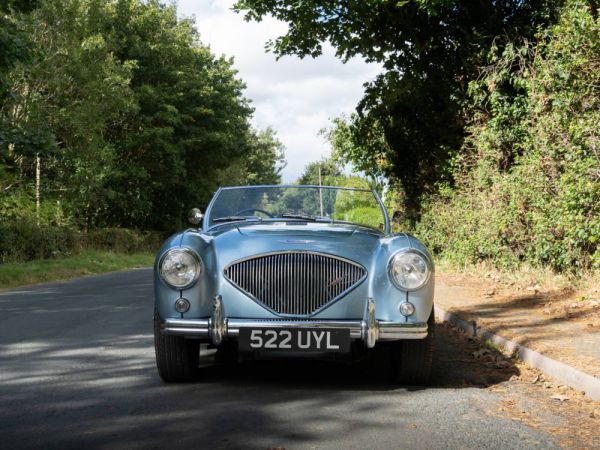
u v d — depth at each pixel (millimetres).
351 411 4234
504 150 13398
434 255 18344
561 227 9609
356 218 6102
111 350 6363
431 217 18031
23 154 17641
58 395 4609
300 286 4750
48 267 18500
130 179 35906
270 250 4797
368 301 4676
